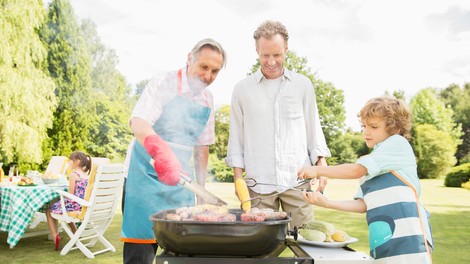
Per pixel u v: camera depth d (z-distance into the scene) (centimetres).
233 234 129
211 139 211
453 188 1242
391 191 154
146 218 179
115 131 1652
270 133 220
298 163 221
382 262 151
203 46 178
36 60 1412
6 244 434
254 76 223
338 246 167
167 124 188
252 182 221
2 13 1337
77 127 1551
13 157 1342
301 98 223
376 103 164
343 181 1383
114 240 463
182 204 186
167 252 143
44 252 401
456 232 535
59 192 388
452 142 1797
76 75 1579
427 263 146
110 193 410
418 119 2066
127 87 1905
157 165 153
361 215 678
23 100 1345
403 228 149
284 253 390
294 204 221
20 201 383
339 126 1961
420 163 1736
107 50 1808
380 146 161
